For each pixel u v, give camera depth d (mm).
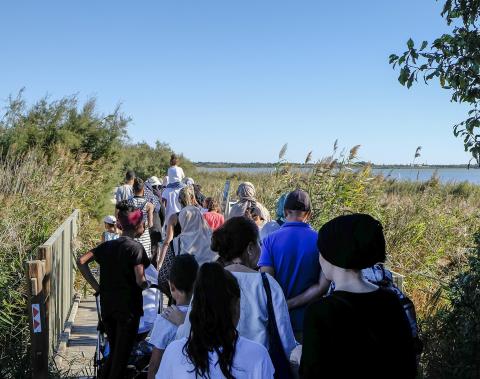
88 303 8914
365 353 2086
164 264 5473
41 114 17516
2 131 16375
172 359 2314
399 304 2262
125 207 4824
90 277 4781
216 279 2270
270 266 3922
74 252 9133
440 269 8859
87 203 13859
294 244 3908
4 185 10086
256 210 6043
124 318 4512
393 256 9336
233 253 3258
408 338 2209
